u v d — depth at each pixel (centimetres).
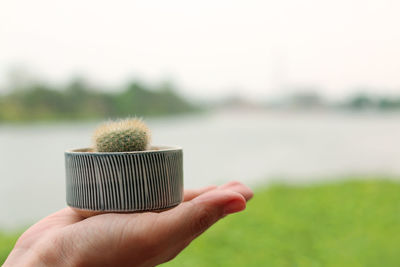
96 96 1330
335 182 189
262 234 101
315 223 113
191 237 39
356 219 118
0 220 137
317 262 84
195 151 379
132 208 39
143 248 37
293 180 204
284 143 482
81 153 39
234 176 228
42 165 290
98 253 37
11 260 39
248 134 681
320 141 517
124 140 41
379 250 90
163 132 722
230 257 86
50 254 37
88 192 39
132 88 1393
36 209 156
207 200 36
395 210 127
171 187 40
